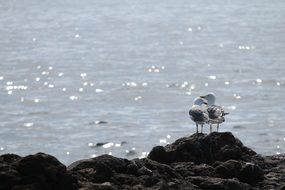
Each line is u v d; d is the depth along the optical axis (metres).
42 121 56.91
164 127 52.69
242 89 71.75
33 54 112.19
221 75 82.62
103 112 60.44
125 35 145.62
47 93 72.50
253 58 99.94
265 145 46.34
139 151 45.38
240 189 15.40
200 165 16.62
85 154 45.03
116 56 106.81
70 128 53.56
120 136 49.81
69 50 118.38
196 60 99.56
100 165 15.46
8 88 76.50
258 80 77.25
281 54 104.25
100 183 15.08
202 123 20.28
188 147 17.23
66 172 14.52
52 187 14.32
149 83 77.31
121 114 59.16
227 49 113.50
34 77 85.00
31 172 14.30
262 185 15.99
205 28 157.50
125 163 16.05
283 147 45.69
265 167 17.23
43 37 145.25
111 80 80.19
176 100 66.50
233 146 17.47
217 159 17.23
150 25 169.75
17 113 61.19
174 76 82.81
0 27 173.88
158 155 17.08
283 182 16.22
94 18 199.50
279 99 64.88
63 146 47.38
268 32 141.50
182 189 15.12
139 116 58.00
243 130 51.03
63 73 88.31
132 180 15.32
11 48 123.44
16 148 47.72
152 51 112.88
